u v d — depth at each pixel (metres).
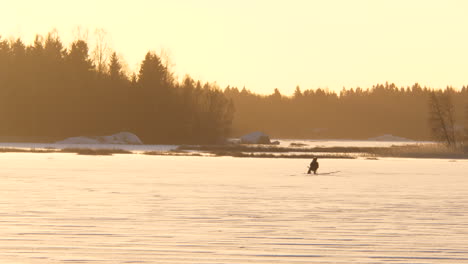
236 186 107.81
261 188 104.00
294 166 186.50
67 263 43.78
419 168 182.25
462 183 119.81
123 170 153.88
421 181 125.38
